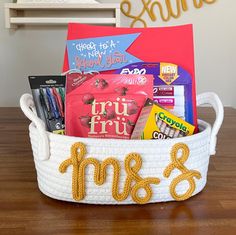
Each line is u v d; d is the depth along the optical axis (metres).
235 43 2.21
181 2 2.15
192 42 0.64
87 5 1.98
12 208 0.54
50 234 0.47
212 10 2.16
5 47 2.21
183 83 0.63
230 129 1.03
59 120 0.60
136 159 0.52
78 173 0.53
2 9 2.14
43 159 0.55
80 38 0.65
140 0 2.14
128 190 0.53
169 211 0.53
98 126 0.57
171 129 0.58
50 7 1.99
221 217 0.52
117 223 0.50
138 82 0.59
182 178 0.55
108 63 0.64
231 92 2.27
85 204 0.55
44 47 2.21
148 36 0.65
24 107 0.56
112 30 0.66
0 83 2.26
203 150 0.58
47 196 0.58
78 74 0.59
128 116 0.58
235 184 0.63
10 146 0.86
